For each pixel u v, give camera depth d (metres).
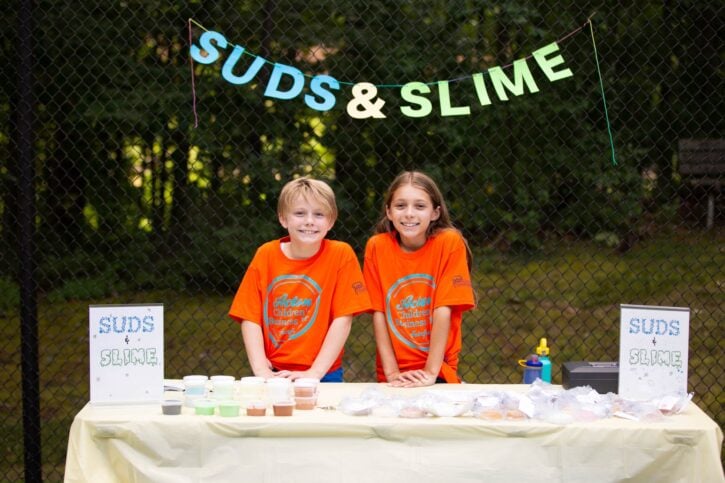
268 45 6.95
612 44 7.79
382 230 3.33
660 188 8.03
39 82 7.04
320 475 2.52
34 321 3.66
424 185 3.13
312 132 7.65
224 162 7.59
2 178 6.40
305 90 7.44
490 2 7.51
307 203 3.07
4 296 6.71
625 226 8.01
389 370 3.19
